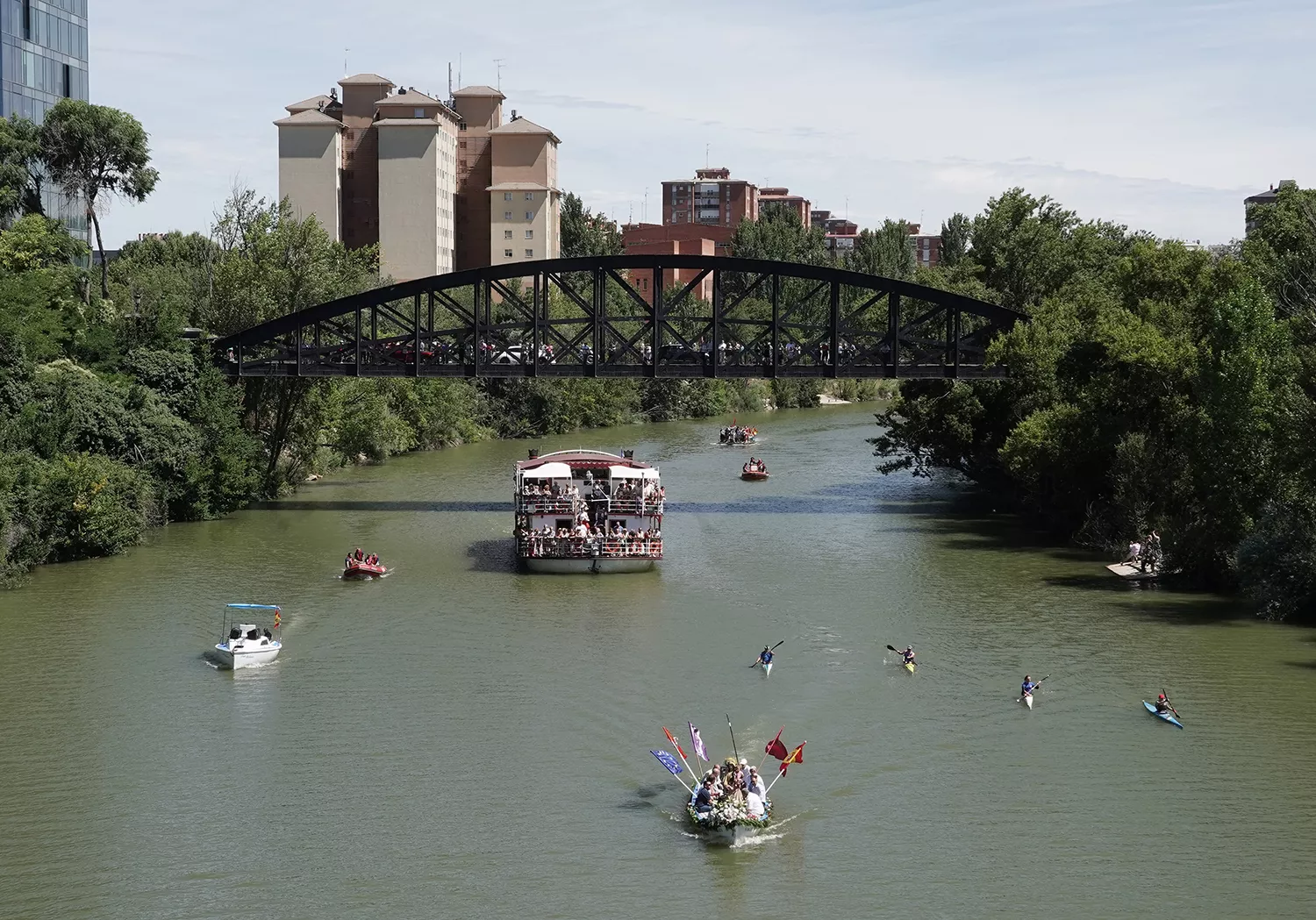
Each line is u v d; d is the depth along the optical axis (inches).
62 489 2714.1
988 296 3973.9
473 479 4131.4
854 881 1354.6
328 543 2974.9
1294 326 2775.6
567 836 1449.3
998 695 1902.1
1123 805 1530.5
